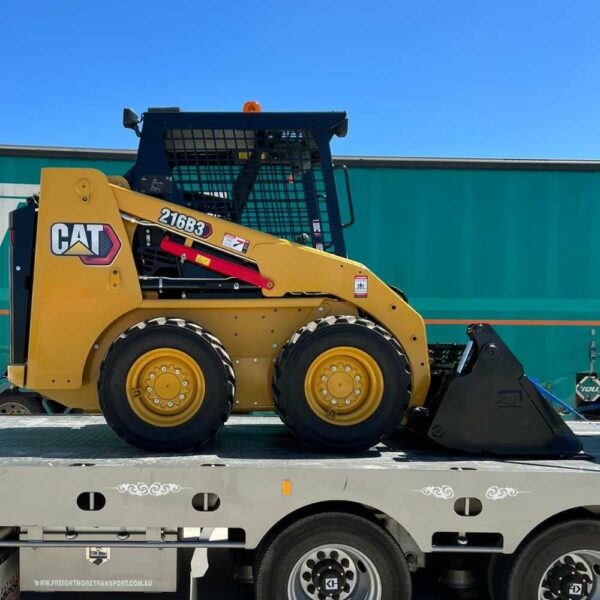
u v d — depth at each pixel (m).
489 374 3.46
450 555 3.45
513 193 7.31
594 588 3.13
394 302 3.70
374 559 3.05
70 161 6.92
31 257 3.74
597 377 7.31
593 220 7.32
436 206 7.28
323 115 3.80
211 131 3.82
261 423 4.98
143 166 3.74
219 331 3.71
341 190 7.21
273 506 3.00
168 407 3.44
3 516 2.96
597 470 3.07
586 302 7.32
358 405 3.49
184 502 2.99
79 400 3.70
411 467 3.07
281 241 3.68
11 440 3.95
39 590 3.06
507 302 7.30
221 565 4.04
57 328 3.55
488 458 3.38
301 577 3.08
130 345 3.38
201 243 3.67
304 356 3.40
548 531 3.08
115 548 3.07
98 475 2.98
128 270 3.59
